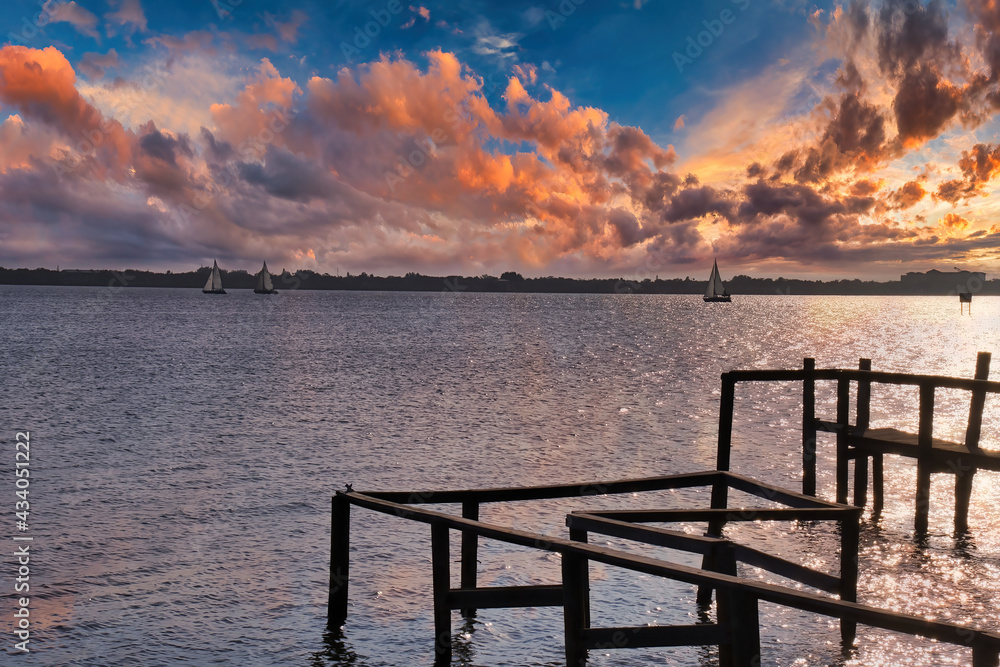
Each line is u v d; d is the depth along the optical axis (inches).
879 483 668.1
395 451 952.9
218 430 1101.7
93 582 493.0
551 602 366.3
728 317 6628.9
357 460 896.9
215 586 489.4
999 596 471.2
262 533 601.9
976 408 593.0
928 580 497.7
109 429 1107.3
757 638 283.1
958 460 582.9
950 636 242.7
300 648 406.9
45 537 584.1
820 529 609.3
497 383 1733.5
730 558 328.5
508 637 422.9
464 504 439.2
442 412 1288.1
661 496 729.0
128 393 1515.7
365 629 430.0
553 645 413.7
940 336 3885.3
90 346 2726.4
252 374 1879.9
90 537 585.9
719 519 378.0
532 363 2249.0
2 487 747.4
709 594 467.8
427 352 2610.7
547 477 819.4
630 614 448.5
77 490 737.0
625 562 306.7
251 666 387.2
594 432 1100.5
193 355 2401.6
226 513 658.2
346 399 1445.6
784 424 1179.3
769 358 2576.3
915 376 609.0
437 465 874.8
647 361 2378.2
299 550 560.1
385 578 504.4
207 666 386.0
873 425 1170.0
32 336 3191.4
